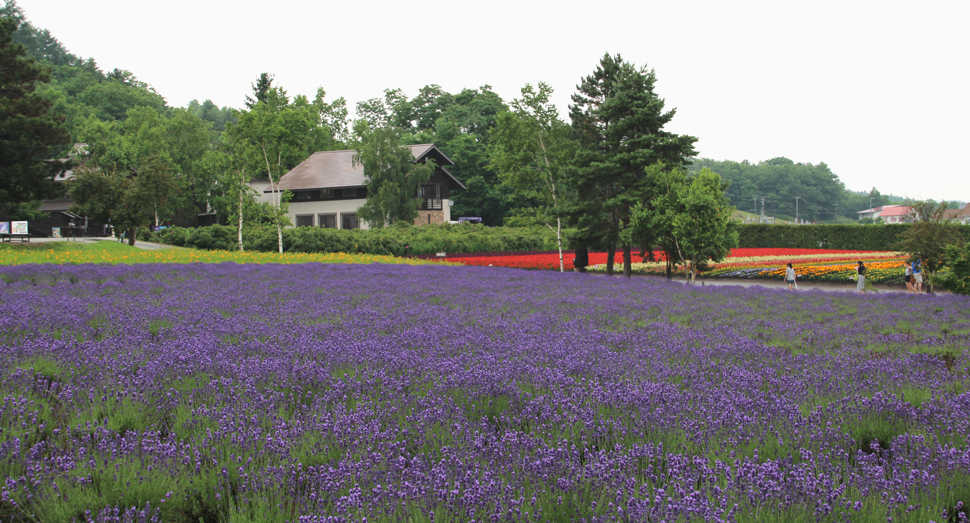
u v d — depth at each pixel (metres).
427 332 9.43
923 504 3.74
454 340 8.74
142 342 7.72
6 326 8.01
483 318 11.62
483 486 3.67
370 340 8.34
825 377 6.96
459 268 29.44
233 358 7.17
